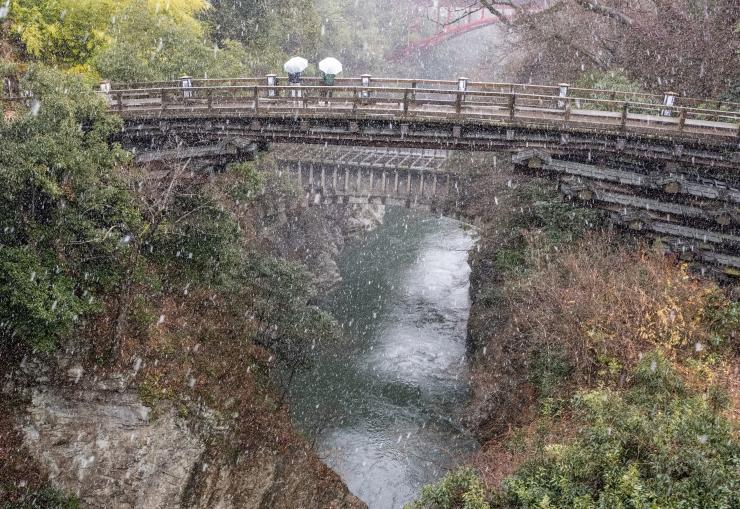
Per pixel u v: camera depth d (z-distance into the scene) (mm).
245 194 25391
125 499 19516
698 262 21109
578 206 22875
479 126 21328
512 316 24688
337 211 46125
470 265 39281
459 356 32906
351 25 68375
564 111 21047
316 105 23906
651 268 20125
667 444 13586
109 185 19078
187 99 23531
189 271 24234
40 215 18344
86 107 19031
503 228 28906
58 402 19422
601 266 21359
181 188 23047
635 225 21688
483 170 33812
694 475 12758
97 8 29703
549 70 39250
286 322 25469
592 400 15688
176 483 19688
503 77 46125
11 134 17250
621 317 19234
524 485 14602
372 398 30094
